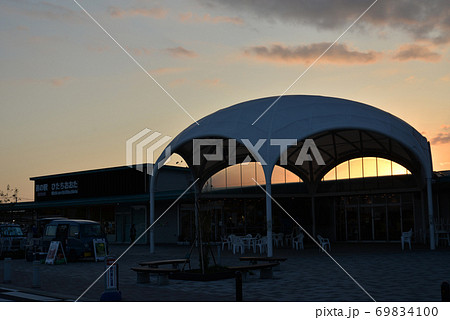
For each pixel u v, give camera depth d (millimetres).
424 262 17812
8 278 14305
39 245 23281
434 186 27938
